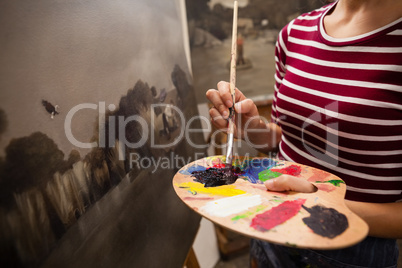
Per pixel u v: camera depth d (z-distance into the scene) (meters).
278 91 0.77
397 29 0.53
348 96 0.57
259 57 1.73
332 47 0.61
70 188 0.44
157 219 0.71
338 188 0.50
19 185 0.36
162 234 0.72
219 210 0.44
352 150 0.60
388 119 0.54
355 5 0.59
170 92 0.85
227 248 1.69
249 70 1.75
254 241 0.86
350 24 0.60
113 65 0.58
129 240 0.58
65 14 0.46
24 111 0.37
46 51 0.42
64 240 0.42
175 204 0.82
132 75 0.64
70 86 0.46
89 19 0.52
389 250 0.62
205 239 1.63
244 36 1.67
